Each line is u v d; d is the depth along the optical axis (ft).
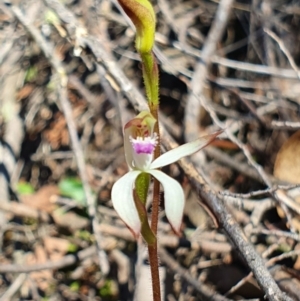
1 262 0.80
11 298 0.74
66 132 0.93
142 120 0.41
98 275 0.78
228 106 0.91
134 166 0.40
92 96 0.92
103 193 0.85
